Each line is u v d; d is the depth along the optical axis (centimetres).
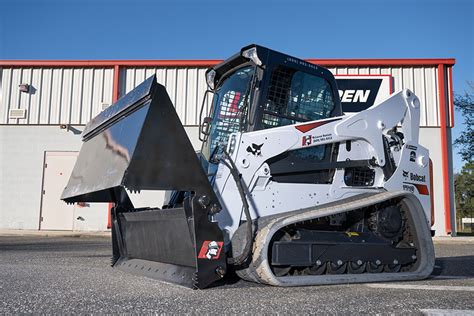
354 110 1545
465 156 2125
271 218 359
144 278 386
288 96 420
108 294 304
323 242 374
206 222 327
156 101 319
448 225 1463
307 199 397
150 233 410
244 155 373
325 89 450
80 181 428
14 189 1530
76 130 1559
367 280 385
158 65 1570
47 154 1552
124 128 347
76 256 644
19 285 346
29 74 1585
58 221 1512
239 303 275
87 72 1585
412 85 1559
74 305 268
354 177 438
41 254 683
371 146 439
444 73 1562
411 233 451
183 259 353
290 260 355
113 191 498
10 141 1556
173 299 287
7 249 805
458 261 650
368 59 1552
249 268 342
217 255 329
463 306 278
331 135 415
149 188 307
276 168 390
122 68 1587
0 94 1575
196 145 1534
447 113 1551
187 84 1571
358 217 431
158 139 315
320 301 285
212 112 469
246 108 400
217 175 376
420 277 423
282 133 390
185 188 320
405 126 474
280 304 273
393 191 438
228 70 459
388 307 270
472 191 3919
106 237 1285
